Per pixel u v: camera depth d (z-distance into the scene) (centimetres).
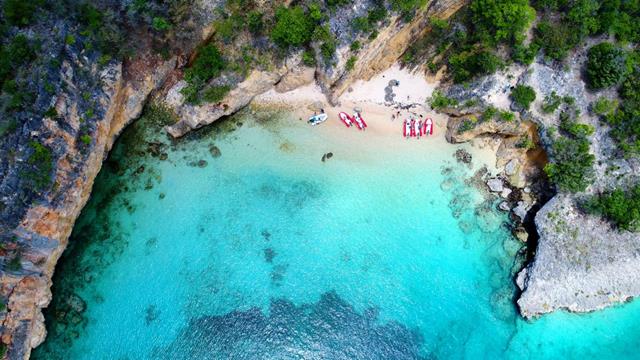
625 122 3694
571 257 3644
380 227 3875
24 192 3203
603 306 3625
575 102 3762
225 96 3906
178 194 3919
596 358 3547
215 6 3766
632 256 3644
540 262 3647
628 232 3653
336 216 3891
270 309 3684
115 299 3678
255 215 3881
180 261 3769
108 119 3784
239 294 3706
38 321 3494
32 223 3275
